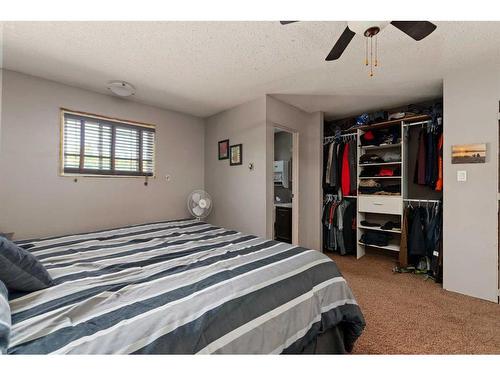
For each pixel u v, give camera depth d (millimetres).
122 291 1053
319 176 3629
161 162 3389
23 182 2320
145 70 2281
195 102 3186
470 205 2213
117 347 711
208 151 3812
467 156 2217
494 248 2102
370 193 3375
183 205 3645
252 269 1289
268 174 2990
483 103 2135
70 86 2600
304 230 3652
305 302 1176
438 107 2758
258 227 3043
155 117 3316
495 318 1861
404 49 1901
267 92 2861
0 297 828
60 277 1215
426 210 2893
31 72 2299
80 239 2000
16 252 1031
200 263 1405
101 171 2844
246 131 3189
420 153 2895
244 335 898
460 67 2207
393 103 3229
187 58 2059
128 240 1975
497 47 1860
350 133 3695
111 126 2924
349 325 1431
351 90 2787
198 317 863
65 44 1838
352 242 3531
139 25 1613
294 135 3535
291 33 1706
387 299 2199
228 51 1948
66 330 785
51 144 2477
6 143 2230
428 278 2684
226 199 3496
